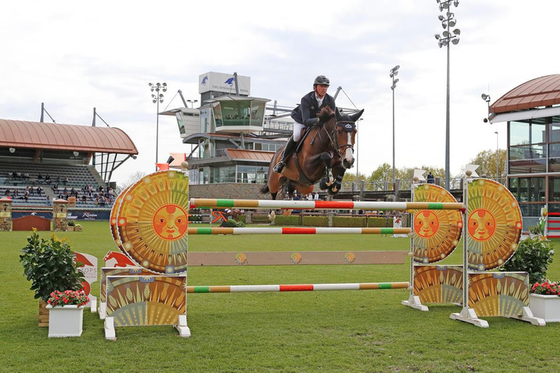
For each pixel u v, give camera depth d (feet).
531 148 76.02
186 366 13.94
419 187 23.00
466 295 20.11
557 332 18.51
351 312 21.21
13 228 79.20
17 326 18.02
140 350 15.42
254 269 33.73
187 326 17.92
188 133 175.83
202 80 186.91
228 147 158.40
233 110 150.51
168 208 18.21
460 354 15.43
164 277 18.07
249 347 15.81
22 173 148.25
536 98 72.79
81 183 153.99
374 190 105.81
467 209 20.58
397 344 16.38
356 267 35.29
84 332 17.54
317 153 21.04
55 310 16.79
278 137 172.76
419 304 22.16
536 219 75.05
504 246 21.16
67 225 80.12
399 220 77.92
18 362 14.03
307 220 107.04
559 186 72.74
